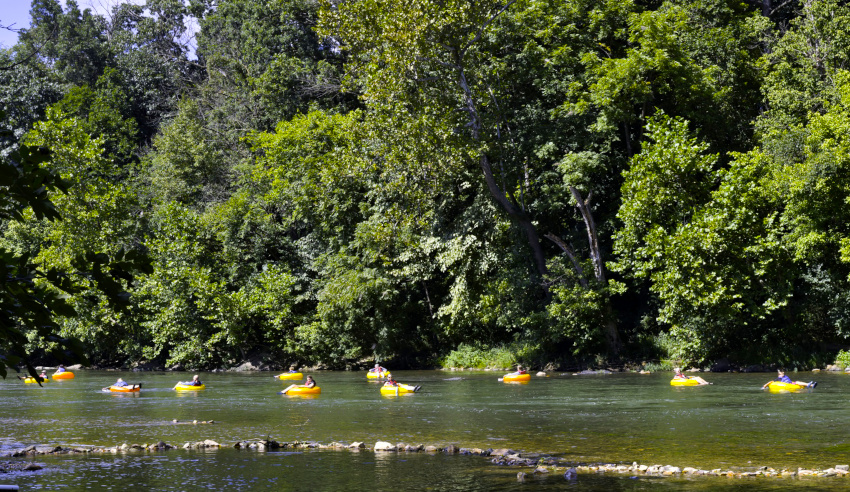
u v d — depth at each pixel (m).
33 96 78.56
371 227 52.19
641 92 43.19
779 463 15.55
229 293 57.09
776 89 45.19
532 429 21.39
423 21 40.75
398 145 43.88
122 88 93.06
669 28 44.53
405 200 51.81
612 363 46.03
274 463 16.47
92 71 100.06
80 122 75.94
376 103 43.44
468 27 43.12
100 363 64.12
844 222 39.00
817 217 38.28
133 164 77.25
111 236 58.62
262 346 60.09
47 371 57.91
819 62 46.00
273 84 70.25
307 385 35.34
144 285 56.50
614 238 43.16
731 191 39.22
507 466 15.88
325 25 43.84
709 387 33.66
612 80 42.06
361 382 43.09
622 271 47.44
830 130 38.31
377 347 54.16
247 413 26.77
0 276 3.47
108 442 19.92
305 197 58.16
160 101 95.12
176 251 58.00
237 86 81.75
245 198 61.75
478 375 46.03
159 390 38.97
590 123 45.25
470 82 46.25
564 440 19.25
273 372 54.97
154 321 57.03
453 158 43.84
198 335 56.66
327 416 25.45
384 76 42.28
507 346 51.94
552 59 46.72
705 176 41.28
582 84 45.56
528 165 49.47
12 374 52.59
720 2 51.00
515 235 47.28
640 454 16.95
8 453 18.00
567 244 50.06
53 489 13.98
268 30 76.56
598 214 50.50
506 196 48.06
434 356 55.53
